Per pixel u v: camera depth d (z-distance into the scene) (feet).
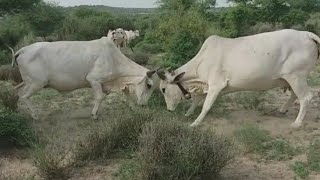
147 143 19.85
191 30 58.80
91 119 30.09
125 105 32.12
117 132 23.47
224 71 28.27
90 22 115.24
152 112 24.97
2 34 95.91
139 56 62.59
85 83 30.17
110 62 30.12
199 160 19.45
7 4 109.91
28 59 28.66
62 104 34.63
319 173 20.94
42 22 118.83
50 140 24.00
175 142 19.75
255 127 26.25
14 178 19.66
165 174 19.33
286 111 30.81
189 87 29.89
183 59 44.91
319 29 106.63
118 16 133.49
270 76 27.55
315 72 49.55
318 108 32.45
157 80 30.96
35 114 29.60
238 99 33.37
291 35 27.48
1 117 24.63
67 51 29.27
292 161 22.50
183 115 30.40
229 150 20.90
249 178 20.52
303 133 26.71
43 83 29.14
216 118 29.99
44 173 20.43
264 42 27.53
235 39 28.66
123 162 21.89
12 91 33.14
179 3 97.86
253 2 130.62
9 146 24.27
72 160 22.27
